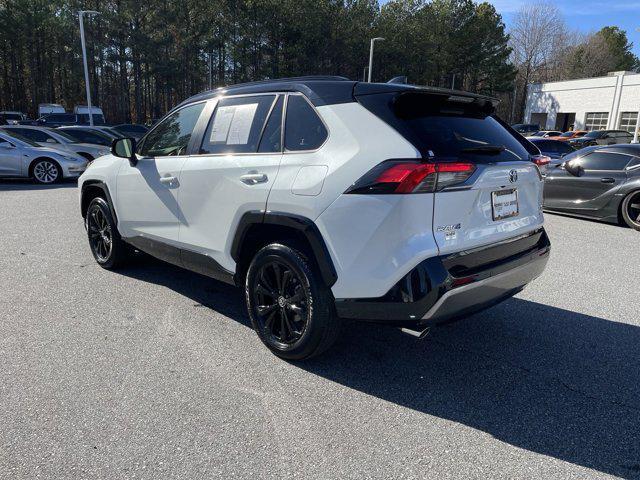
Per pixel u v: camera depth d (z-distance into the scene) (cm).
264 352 353
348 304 296
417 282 268
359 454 246
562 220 910
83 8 4744
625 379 328
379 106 289
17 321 395
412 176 263
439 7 6372
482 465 240
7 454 239
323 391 305
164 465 235
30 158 1321
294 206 307
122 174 466
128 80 6069
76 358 337
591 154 881
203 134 391
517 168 317
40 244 639
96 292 466
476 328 407
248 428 265
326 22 4812
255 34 4869
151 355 344
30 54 5772
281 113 336
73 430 259
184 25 5091
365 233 279
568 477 233
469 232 290
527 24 7319
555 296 488
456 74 6781
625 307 460
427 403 294
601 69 7231
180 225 407
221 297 461
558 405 295
